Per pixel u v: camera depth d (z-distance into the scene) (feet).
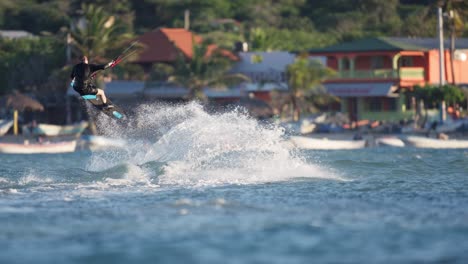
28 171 450.30
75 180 394.11
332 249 245.86
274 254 240.32
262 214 300.61
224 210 309.01
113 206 319.06
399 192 362.74
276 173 414.21
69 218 294.05
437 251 242.78
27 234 267.59
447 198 343.87
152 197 341.82
